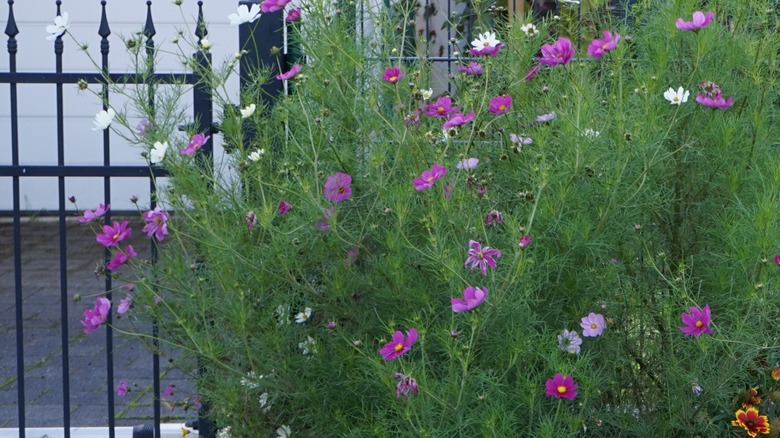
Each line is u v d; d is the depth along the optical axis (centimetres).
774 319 292
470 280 267
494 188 304
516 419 261
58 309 629
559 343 274
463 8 480
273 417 312
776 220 271
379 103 318
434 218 259
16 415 449
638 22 341
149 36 340
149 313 296
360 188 312
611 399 299
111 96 898
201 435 346
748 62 319
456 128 298
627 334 297
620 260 303
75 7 916
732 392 279
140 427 365
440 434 246
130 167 351
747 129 315
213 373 310
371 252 309
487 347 272
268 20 367
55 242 844
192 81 344
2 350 544
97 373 502
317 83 323
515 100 329
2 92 934
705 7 333
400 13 339
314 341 291
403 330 286
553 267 277
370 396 283
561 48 304
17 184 356
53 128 935
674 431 297
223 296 303
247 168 301
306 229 292
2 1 919
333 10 328
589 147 281
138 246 812
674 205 312
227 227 293
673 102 291
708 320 259
